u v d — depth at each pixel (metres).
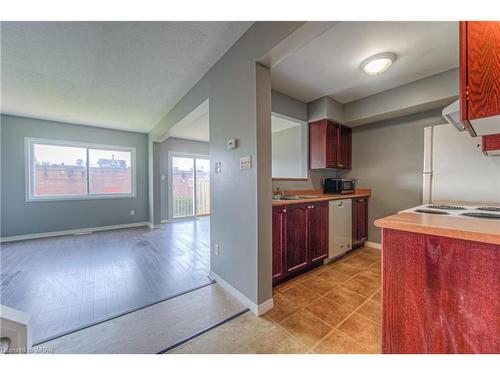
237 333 1.50
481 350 0.80
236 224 1.95
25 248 3.45
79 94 2.99
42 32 1.74
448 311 0.87
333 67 2.28
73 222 4.50
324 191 3.52
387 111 2.83
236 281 1.96
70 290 2.11
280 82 2.62
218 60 2.16
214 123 2.25
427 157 2.32
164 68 2.32
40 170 4.17
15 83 2.64
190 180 6.34
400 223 0.97
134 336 1.48
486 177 2.01
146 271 2.58
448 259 0.88
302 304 1.86
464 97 0.96
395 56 2.06
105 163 4.91
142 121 4.36
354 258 2.95
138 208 5.34
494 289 0.78
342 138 3.44
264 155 1.76
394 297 1.01
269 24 1.54
